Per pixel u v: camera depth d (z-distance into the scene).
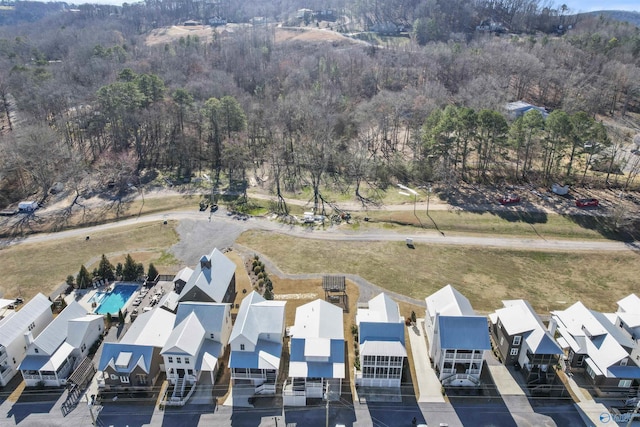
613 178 116.19
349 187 121.88
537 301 75.69
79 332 61.81
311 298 75.50
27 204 108.00
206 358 58.16
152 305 72.94
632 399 55.31
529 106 150.62
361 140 136.88
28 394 56.75
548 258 87.88
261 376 57.22
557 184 112.50
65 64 194.38
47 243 94.50
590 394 56.62
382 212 106.69
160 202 112.06
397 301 74.94
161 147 139.00
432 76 182.88
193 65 199.75
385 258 87.88
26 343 62.19
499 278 82.00
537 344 56.59
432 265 85.62
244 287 78.75
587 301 76.00
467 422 52.72
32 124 128.00
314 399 55.91
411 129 144.12
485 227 98.19
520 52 182.00
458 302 62.91
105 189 118.81
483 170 121.44
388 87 178.25
